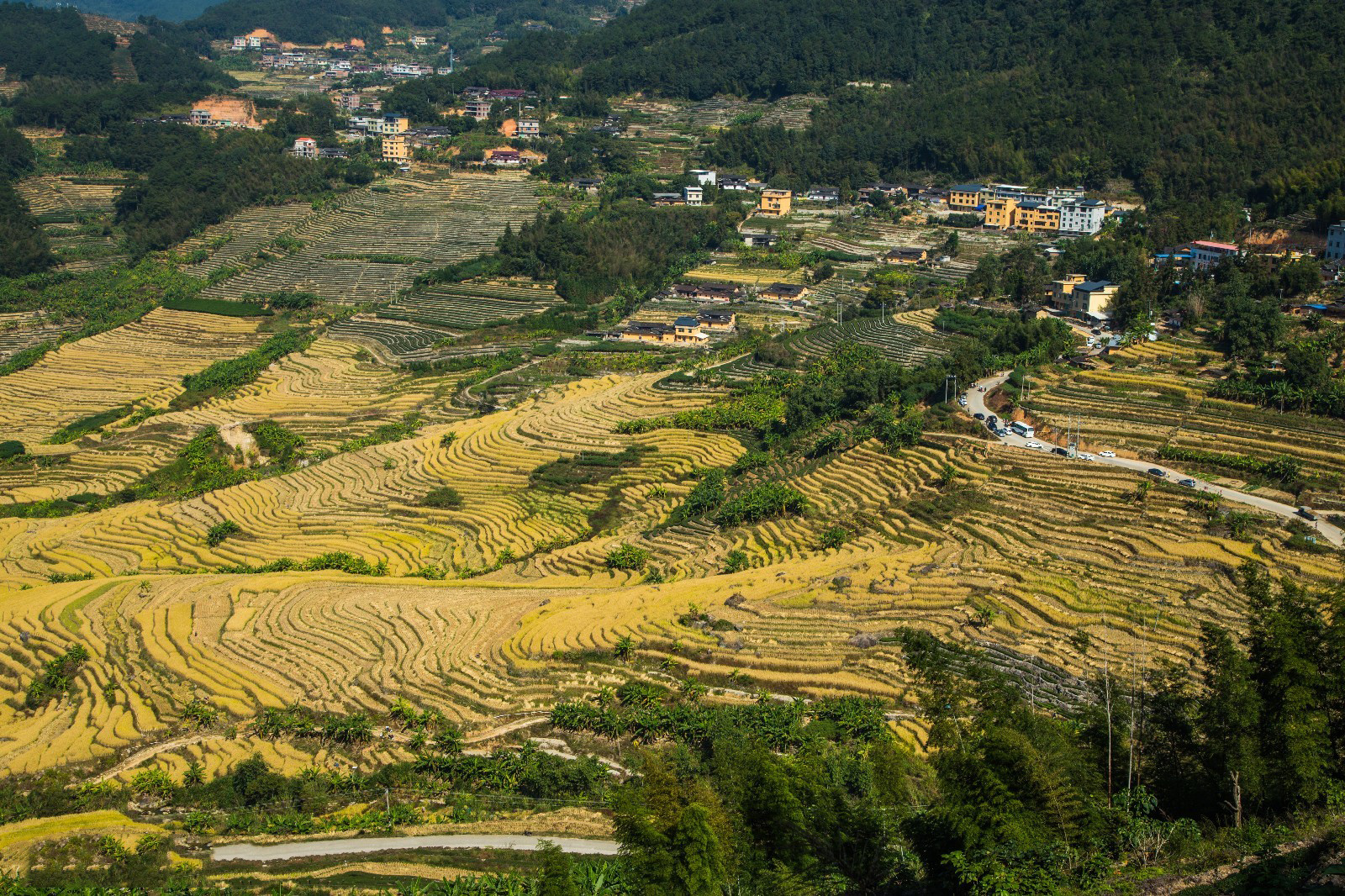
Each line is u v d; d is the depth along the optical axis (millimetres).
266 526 126375
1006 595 85188
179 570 117312
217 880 62188
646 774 53312
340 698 85188
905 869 46969
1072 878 42594
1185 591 81938
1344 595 49688
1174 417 109875
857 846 48094
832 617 86500
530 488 128875
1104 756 50500
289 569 114062
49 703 91375
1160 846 44156
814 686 77750
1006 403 119625
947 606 85000
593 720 76375
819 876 47062
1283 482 95812
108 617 102625
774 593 91500
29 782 78438
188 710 84812
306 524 125938
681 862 46656
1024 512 98375
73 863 65188
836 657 80500
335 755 78250
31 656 97375
